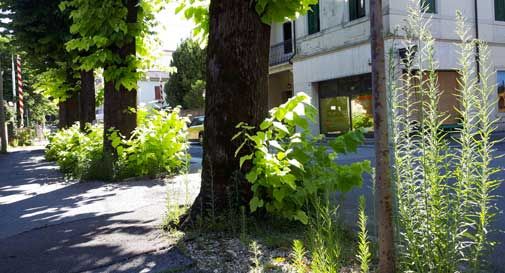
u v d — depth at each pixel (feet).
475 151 9.78
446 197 9.89
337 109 72.02
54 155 60.13
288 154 16.11
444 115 10.80
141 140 34.14
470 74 10.03
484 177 9.55
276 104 97.55
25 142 120.57
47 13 57.72
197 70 142.20
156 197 25.82
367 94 65.82
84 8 33.09
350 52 66.85
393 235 10.03
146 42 39.55
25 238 18.04
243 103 17.46
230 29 17.48
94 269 13.87
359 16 65.67
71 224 19.95
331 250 11.25
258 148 15.79
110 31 34.06
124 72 35.29
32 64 69.77
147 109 38.81
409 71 10.71
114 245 15.99
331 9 70.28
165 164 34.60
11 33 62.85
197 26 22.97
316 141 16.55
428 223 9.96
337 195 23.58
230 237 15.84
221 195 17.39
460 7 64.18
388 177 9.94
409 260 10.27
